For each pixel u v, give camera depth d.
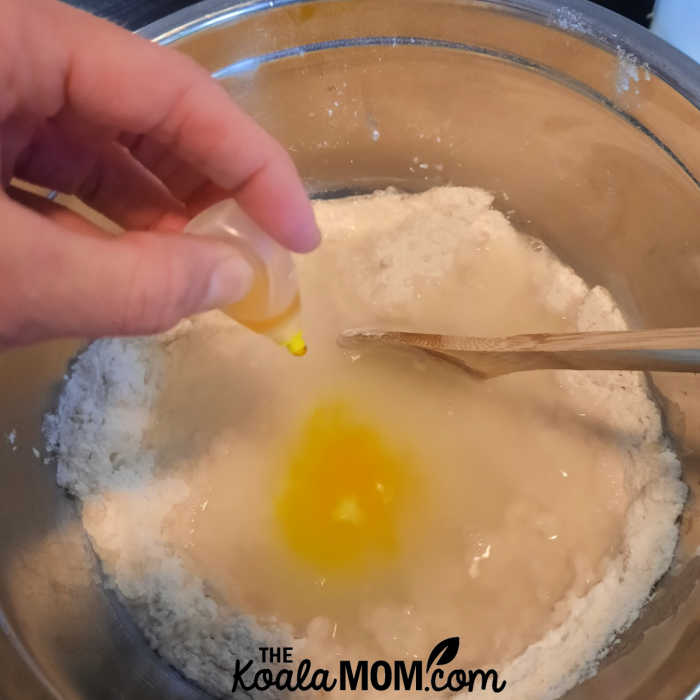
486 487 0.24
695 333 0.18
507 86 0.25
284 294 0.18
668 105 0.22
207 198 0.22
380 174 0.30
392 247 0.27
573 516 0.23
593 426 0.24
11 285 0.14
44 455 0.24
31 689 0.18
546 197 0.28
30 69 0.17
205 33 0.24
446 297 0.27
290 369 0.26
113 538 0.23
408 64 0.26
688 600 0.20
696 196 0.22
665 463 0.23
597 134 0.24
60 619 0.21
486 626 0.22
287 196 0.18
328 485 0.24
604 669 0.20
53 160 0.20
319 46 0.25
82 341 0.26
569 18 0.23
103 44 0.17
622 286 0.27
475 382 0.25
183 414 0.25
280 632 0.22
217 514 0.24
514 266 0.28
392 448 0.25
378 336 0.25
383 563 0.23
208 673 0.22
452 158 0.29
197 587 0.23
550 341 0.20
